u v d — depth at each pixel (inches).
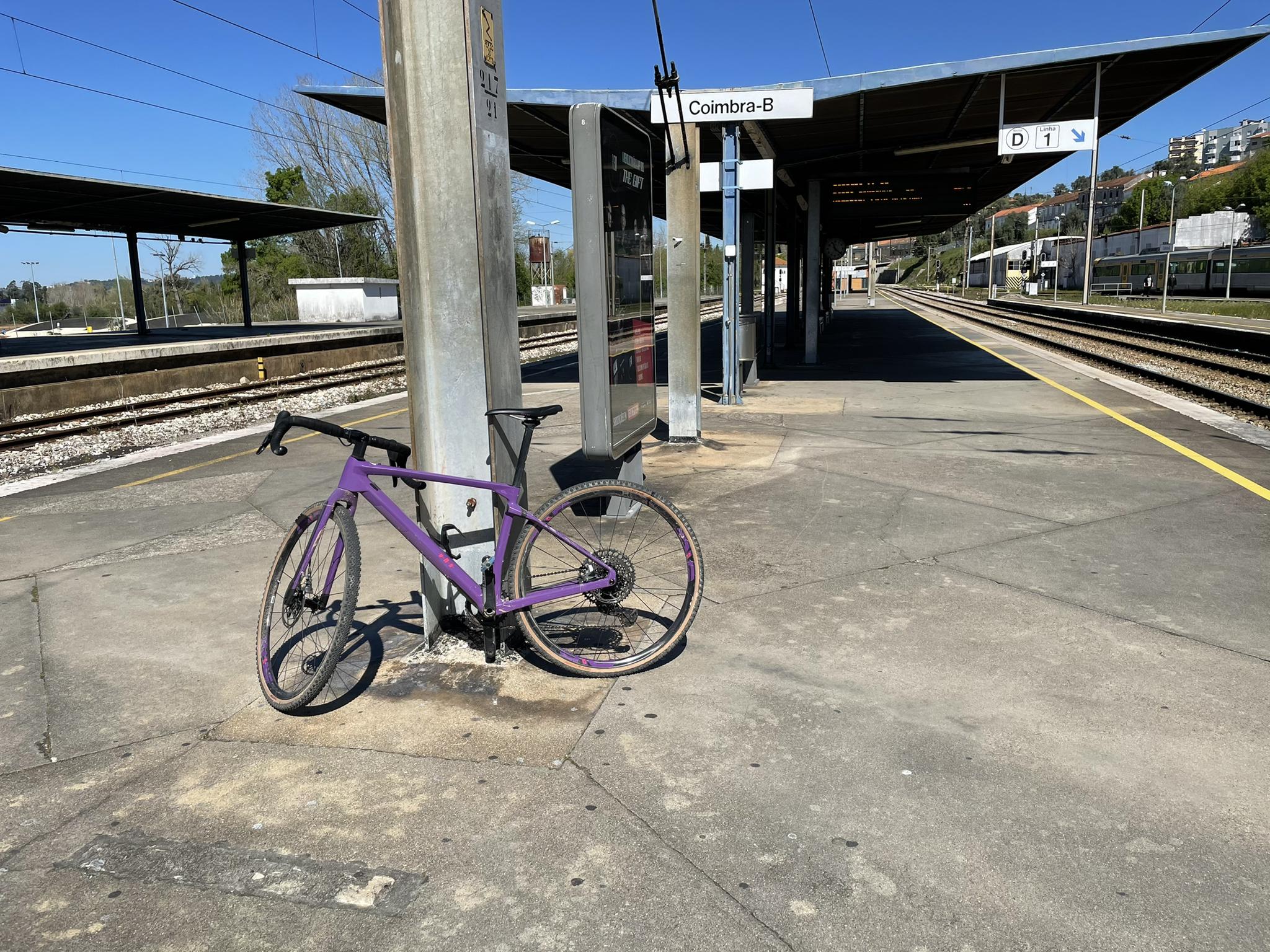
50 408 497.7
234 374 646.5
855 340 934.4
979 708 126.5
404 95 132.7
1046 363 641.0
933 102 478.9
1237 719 122.0
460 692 134.3
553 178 753.0
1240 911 85.9
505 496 135.6
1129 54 390.3
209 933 85.4
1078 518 221.0
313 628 157.2
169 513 248.1
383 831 100.6
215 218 946.7
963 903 87.6
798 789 107.5
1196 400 452.8
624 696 132.0
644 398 219.9
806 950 82.0
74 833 101.4
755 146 568.4
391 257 2080.5
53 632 161.8
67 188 709.3
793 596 171.3
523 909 87.8
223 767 114.7
